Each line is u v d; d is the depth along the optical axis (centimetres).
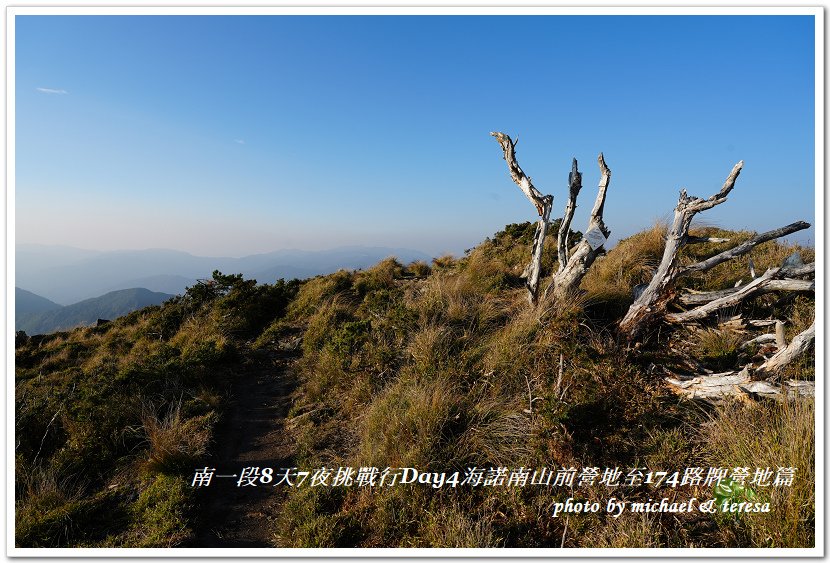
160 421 514
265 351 783
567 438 354
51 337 1195
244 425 536
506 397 438
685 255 714
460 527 310
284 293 1127
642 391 402
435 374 489
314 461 433
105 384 576
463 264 1015
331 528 341
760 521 277
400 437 400
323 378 598
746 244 471
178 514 367
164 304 1211
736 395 380
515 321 569
